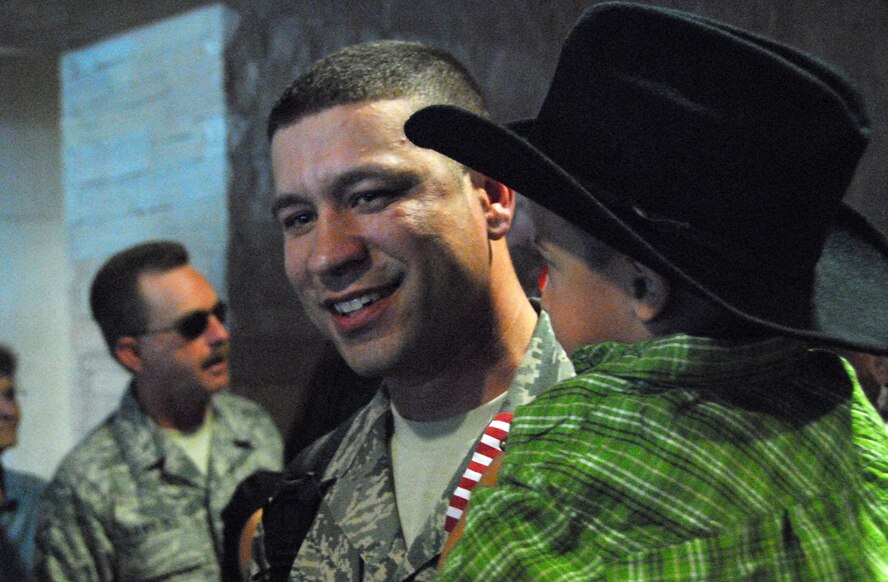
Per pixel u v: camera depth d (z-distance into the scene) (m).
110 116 3.29
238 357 2.83
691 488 0.72
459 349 1.06
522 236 1.13
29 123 4.03
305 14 2.90
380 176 1.00
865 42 2.70
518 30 2.93
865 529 0.75
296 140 1.04
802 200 0.76
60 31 3.21
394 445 1.14
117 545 2.24
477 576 0.74
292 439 1.77
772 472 0.73
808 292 0.81
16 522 2.81
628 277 0.79
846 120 0.73
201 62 2.88
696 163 0.77
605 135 0.81
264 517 1.18
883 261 0.91
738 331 0.78
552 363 1.08
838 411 0.79
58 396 4.15
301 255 1.05
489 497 0.77
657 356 0.76
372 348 1.03
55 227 4.13
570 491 0.74
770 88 0.74
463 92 1.08
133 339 2.38
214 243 2.86
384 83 1.02
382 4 2.95
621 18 0.81
